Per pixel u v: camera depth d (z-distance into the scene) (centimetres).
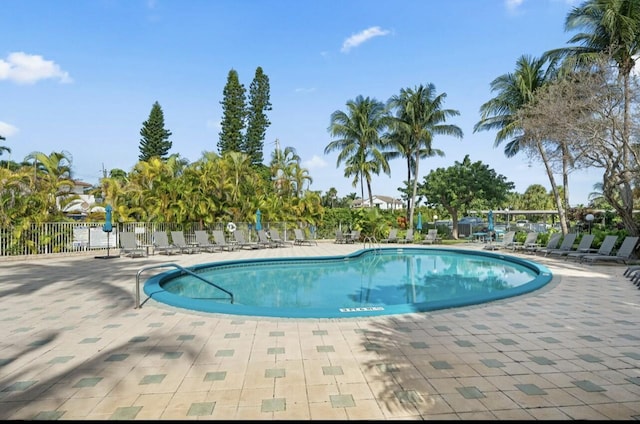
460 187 2747
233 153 2425
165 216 1897
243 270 1328
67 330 507
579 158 1411
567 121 1323
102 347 439
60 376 357
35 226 1462
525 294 743
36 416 285
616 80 1311
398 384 338
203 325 530
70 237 1569
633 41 1622
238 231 1939
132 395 318
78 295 739
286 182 2797
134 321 551
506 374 359
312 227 2653
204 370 371
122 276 984
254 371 368
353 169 2959
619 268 1148
